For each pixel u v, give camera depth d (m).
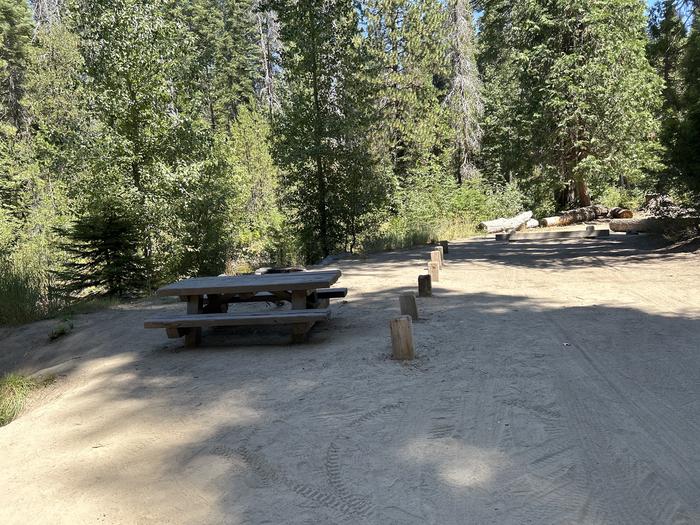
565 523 2.60
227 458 3.51
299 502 2.93
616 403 4.00
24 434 4.22
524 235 19.31
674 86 13.69
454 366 5.03
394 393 4.45
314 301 7.24
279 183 20.67
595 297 7.93
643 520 2.60
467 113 31.00
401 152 29.69
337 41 19.03
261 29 50.50
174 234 15.81
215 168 16.89
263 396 4.60
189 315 6.51
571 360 5.02
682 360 4.88
